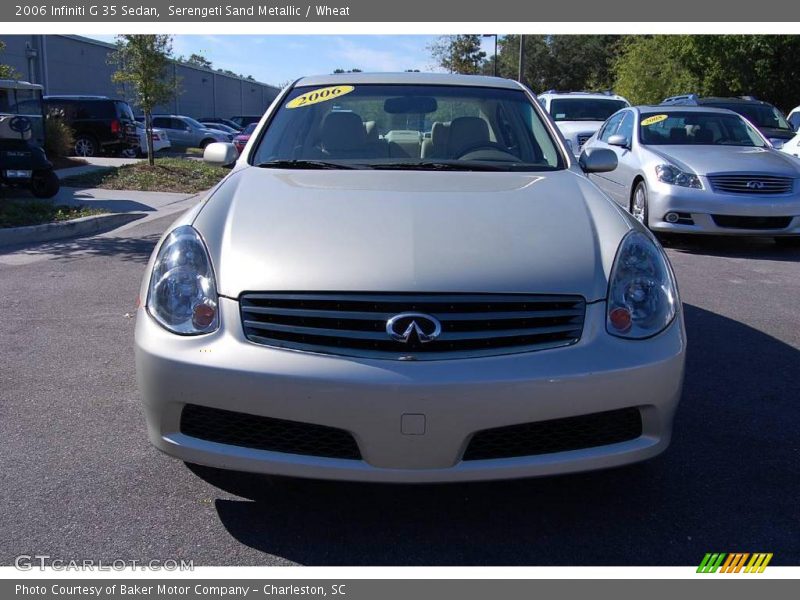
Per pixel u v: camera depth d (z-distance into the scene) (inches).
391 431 100.2
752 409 154.6
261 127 165.6
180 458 107.3
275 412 101.4
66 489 121.0
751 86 1016.2
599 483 124.3
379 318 102.9
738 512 116.1
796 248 342.0
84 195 511.2
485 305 104.9
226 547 107.1
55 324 209.6
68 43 1318.9
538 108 173.2
